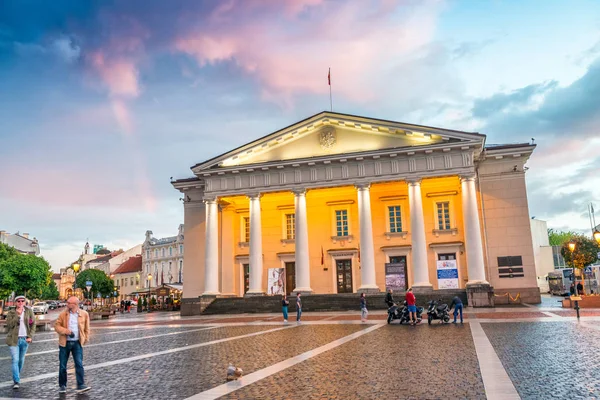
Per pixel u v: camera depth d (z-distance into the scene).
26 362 14.72
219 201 43.09
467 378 9.59
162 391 9.48
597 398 7.86
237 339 18.53
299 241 38.53
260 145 40.69
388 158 37.72
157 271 102.38
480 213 38.28
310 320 27.27
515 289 36.72
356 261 41.16
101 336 22.58
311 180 39.12
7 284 53.03
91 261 144.12
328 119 39.59
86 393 9.62
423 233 36.34
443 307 21.94
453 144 36.00
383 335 18.00
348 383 9.54
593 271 48.75
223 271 44.19
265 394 8.87
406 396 8.34
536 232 61.44
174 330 24.44
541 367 10.52
